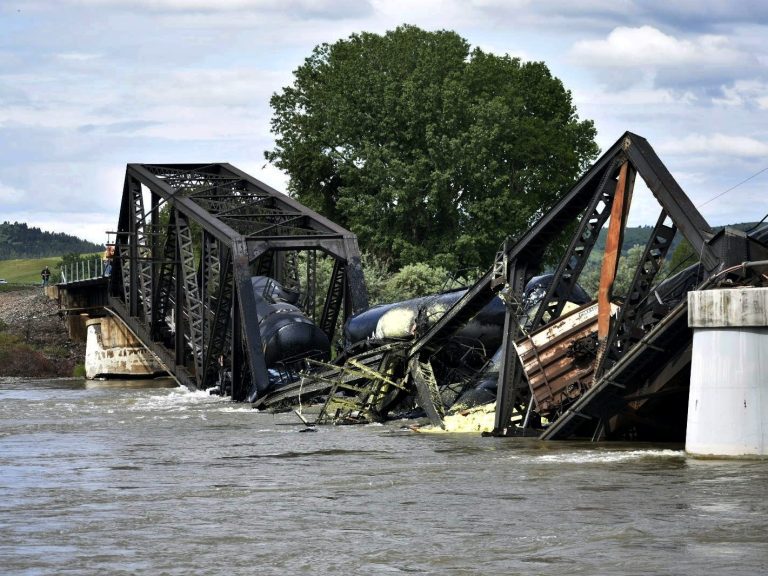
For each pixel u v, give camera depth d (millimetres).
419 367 42812
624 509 19875
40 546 17938
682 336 30016
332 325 62688
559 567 15781
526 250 36875
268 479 25750
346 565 16266
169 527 19406
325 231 62688
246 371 57750
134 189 69312
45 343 110812
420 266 80500
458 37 95438
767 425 25656
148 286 70938
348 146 92938
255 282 61312
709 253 29781
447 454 30406
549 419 35344
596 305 33875
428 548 17219
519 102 91125
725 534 17500
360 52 94875
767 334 25609
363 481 24969
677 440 32406
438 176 86562
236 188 67938
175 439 37125
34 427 42781
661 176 31812
